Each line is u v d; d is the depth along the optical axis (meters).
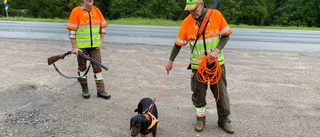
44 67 8.09
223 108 4.39
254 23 41.97
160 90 6.34
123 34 14.84
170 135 4.38
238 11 40.28
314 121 4.89
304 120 4.93
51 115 4.99
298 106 5.53
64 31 15.49
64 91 6.20
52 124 4.66
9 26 17.30
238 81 7.02
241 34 15.58
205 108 4.93
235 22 40.56
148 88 6.46
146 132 3.89
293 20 38.53
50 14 41.22
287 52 10.50
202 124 4.54
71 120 4.81
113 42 12.20
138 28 18.03
